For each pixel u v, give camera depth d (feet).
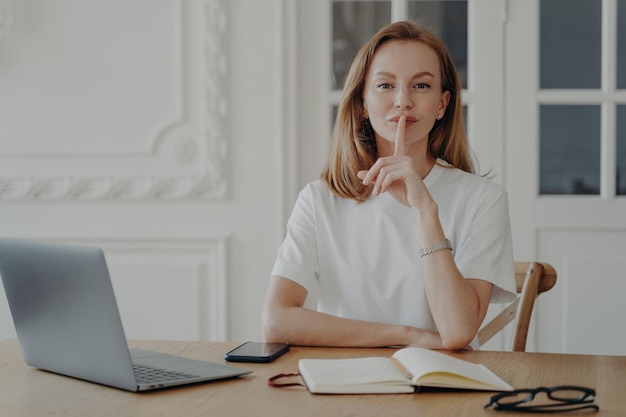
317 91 10.34
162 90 10.36
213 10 10.22
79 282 4.17
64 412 3.75
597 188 10.20
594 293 10.11
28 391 4.18
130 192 10.37
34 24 10.44
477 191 6.27
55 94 10.46
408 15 10.30
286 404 3.80
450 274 5.42
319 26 10.34
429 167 6.45
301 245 6.23
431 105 6.07
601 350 10.09
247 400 3.88
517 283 6.53
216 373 4.34
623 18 10.12
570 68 10.20
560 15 10.19
